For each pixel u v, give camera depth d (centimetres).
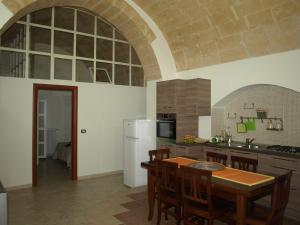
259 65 430
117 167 609
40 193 461
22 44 486
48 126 857
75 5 513
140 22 530
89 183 527
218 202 284
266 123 456
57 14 522
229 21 429
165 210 324
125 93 621
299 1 336
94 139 576
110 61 597
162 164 307
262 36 406
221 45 473
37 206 400
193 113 507
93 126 575
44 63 511
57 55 521
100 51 583
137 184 499
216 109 531
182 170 274
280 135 436
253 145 447
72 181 541
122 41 615
